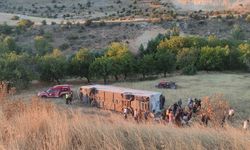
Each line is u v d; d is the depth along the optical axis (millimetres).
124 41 143750
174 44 110688
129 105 49219
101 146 10305
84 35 151250
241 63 99750
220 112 29609
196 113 31875
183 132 11586
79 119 12070
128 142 10555
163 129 11867
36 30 158750
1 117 12602
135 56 112062
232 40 122750
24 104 14836
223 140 10984
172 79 83000
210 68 99812
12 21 188875
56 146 10047
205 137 11164
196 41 111375
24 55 86062
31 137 10734
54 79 86812
